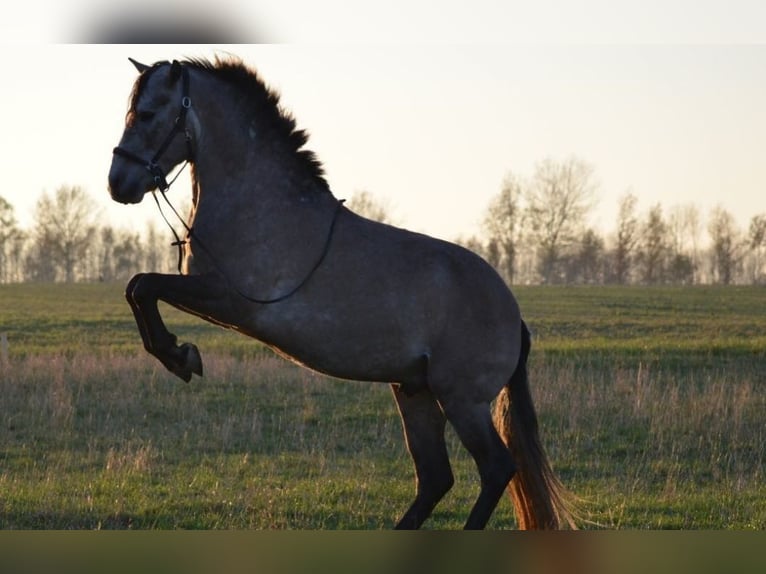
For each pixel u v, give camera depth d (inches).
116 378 1010.7
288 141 418.3
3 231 5605.3
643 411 812.6
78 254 5679.1
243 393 936.9
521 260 4992.6
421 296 410.0
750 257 4950.8
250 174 410.6
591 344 1413.6
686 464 647.8
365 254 409.4
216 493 545.0
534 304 2497.5
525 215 4955.7
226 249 401.7
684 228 5004.9
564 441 725.9
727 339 1550.2
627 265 4867.1
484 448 418.9
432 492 438.9
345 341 406.3
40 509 498.0
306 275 402.3
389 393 937.5
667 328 1825.8
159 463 639.1
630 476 604.7
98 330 1822.1
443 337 414.6
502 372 424.2
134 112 411.2
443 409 422.0
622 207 4857.3
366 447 708.0
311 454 673.6
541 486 425.4
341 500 535.8
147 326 392.2
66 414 810.2
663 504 528.7
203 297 398.0
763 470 638.5
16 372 1033.5
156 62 419.8
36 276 5649.6
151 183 410.0
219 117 413.4
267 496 535.5
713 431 740.7
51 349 1396.4
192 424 794.2
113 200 408.2
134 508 509.4
